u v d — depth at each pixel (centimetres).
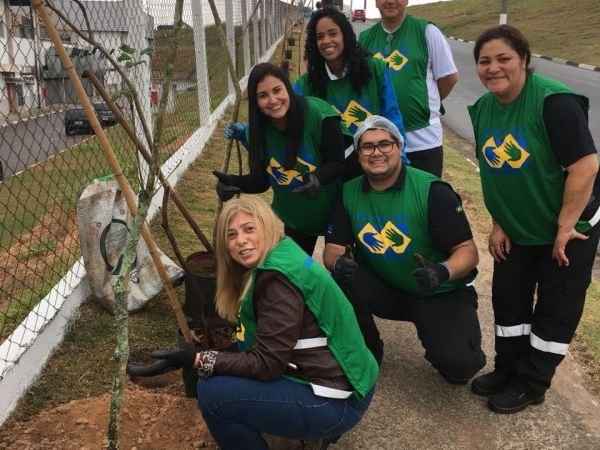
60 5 375
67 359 318
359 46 340
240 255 232
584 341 375
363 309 318
